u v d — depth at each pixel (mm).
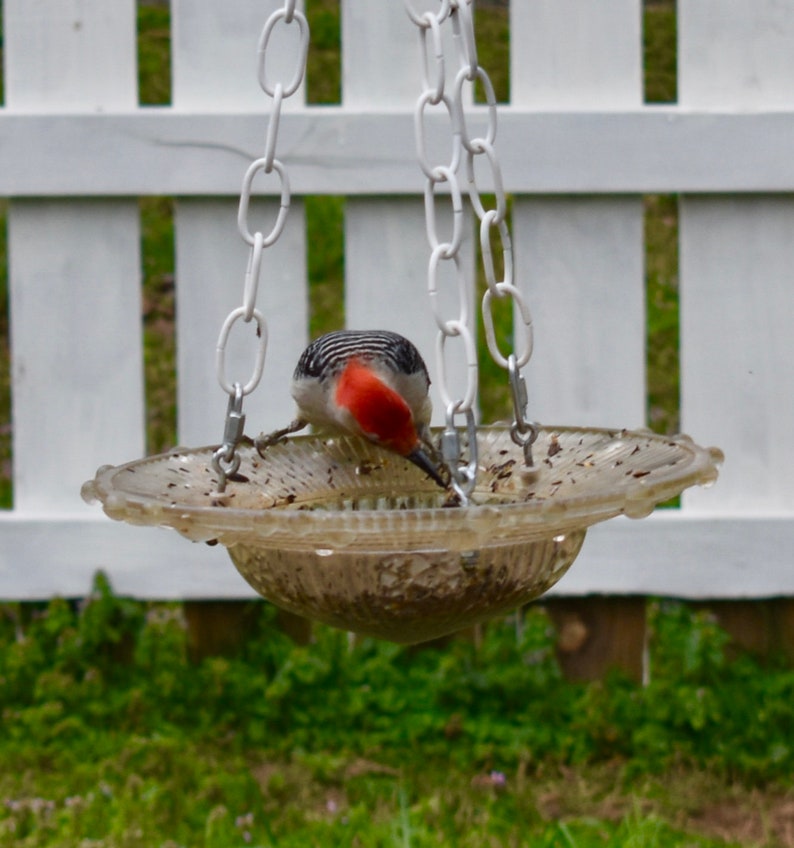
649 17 14562
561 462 5406
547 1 7820
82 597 8289
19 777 7516
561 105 7883
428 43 7820
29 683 8219
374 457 5793
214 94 7902
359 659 8320
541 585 4668
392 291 8008
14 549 8141
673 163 7805
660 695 7949
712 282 8000
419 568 4395
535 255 7973
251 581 4805
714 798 7484
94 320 8102
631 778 7668
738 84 7867
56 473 8219
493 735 7910
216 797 7223
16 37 7891
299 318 8047
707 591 8070
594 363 8031
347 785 7473
